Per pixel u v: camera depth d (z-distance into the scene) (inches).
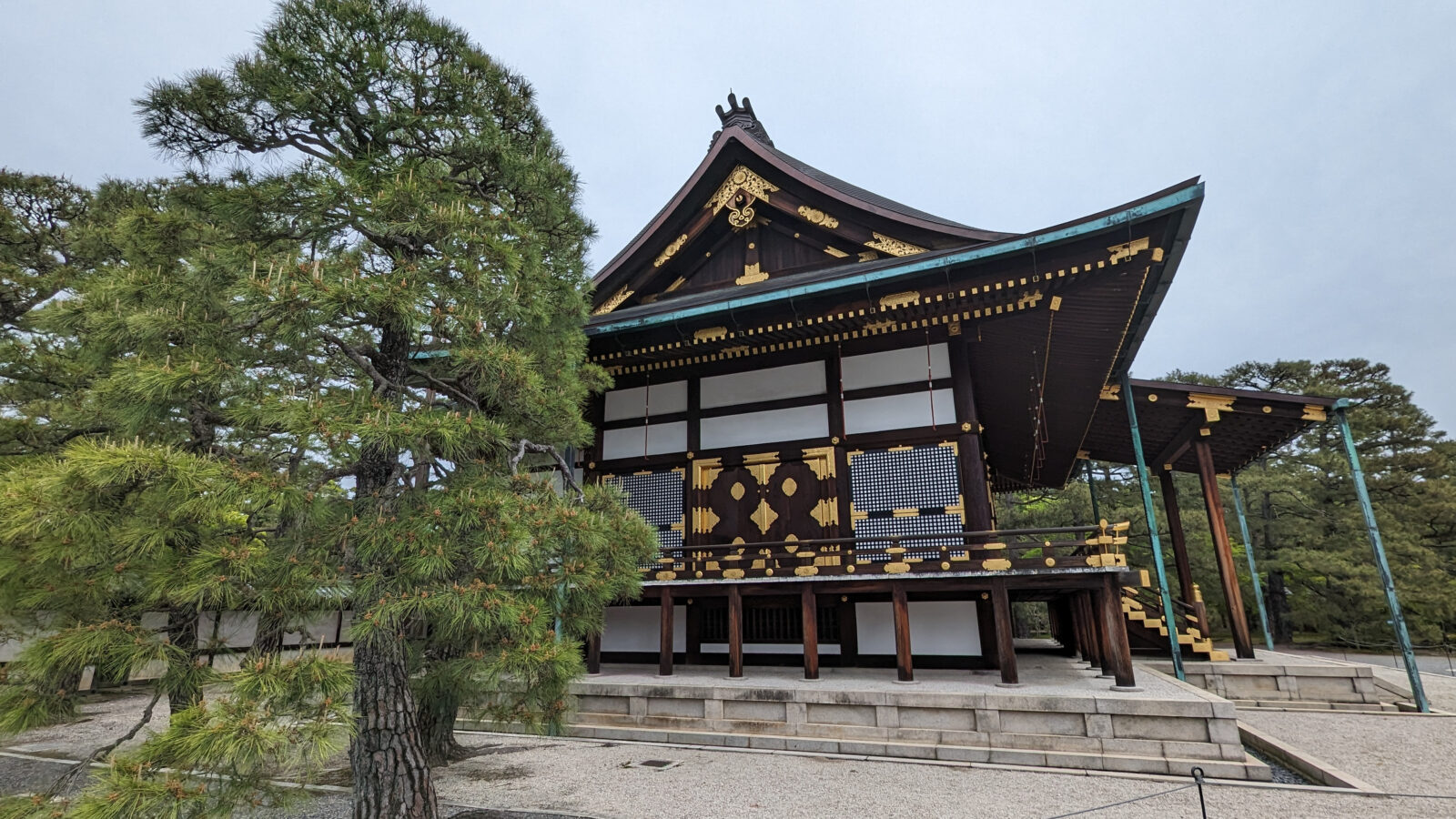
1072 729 320.5
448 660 251.1
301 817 263.7
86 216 571.5
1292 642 1203.9
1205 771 292.7
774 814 256.5
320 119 232.1
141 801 130.3
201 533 160.7
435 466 223.1
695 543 505.0
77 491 141.3
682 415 542.0
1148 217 351.9
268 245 219.0
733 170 582.9
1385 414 1316.4
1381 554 488.4
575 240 295.7
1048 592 510.9
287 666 150.9
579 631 235.5
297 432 161.9
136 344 183.3
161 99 227.0
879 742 343.0
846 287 425.4
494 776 318.7
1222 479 1259.8
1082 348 504.1
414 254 217.0
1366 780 294.8
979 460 450.0
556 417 279.9
